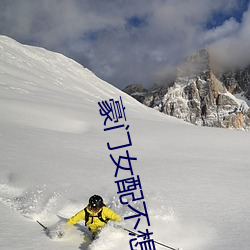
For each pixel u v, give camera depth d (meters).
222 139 23.81
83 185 9.30
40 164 11.51
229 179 11.12
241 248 5.39
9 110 25.70
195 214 7.20
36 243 5.35
